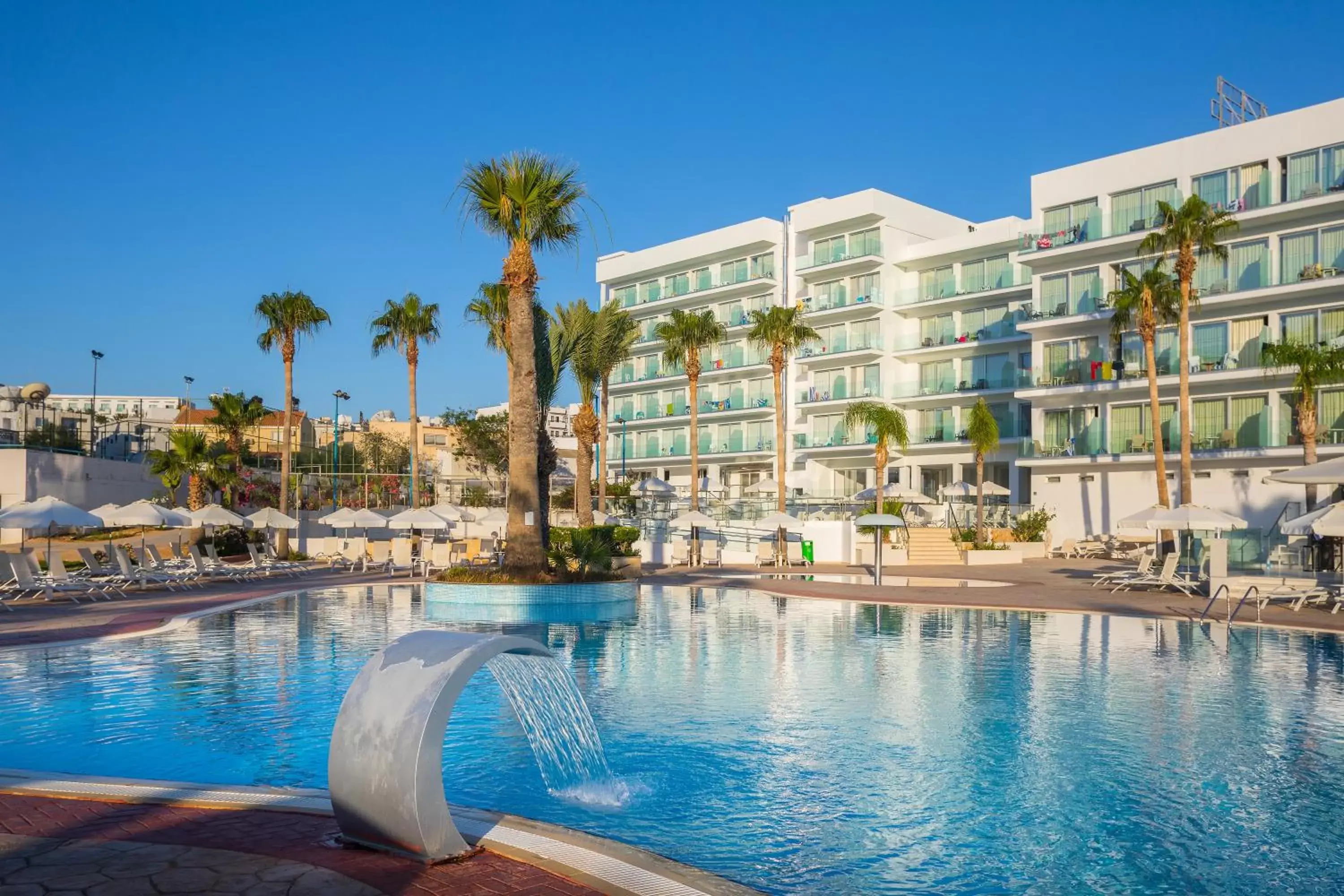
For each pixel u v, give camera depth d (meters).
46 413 48.47
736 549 43.06
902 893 5.54
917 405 57.84
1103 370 44.47
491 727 9.58
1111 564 39.31
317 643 15.37
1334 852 6.22
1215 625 18.67
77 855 5.27
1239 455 39.69
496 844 5.50
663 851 6.19
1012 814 6.97
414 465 45.34
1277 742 9.10
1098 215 45.41
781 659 14.11
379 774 5.28
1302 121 39.31
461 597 21.50
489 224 23.34
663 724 9.80
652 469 71.19
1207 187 42.22
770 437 64.25
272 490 52.38
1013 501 52.34
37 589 23.22
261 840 5.58
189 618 18.73
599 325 35.22
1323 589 21.69
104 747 8.68
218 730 9.36
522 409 22.91
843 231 60.94
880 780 7.80
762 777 7.88
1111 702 10.94
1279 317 39.94
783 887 5.61
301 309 38.47
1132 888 5.62
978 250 55.53
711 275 69.31
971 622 19.33
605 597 22.73
